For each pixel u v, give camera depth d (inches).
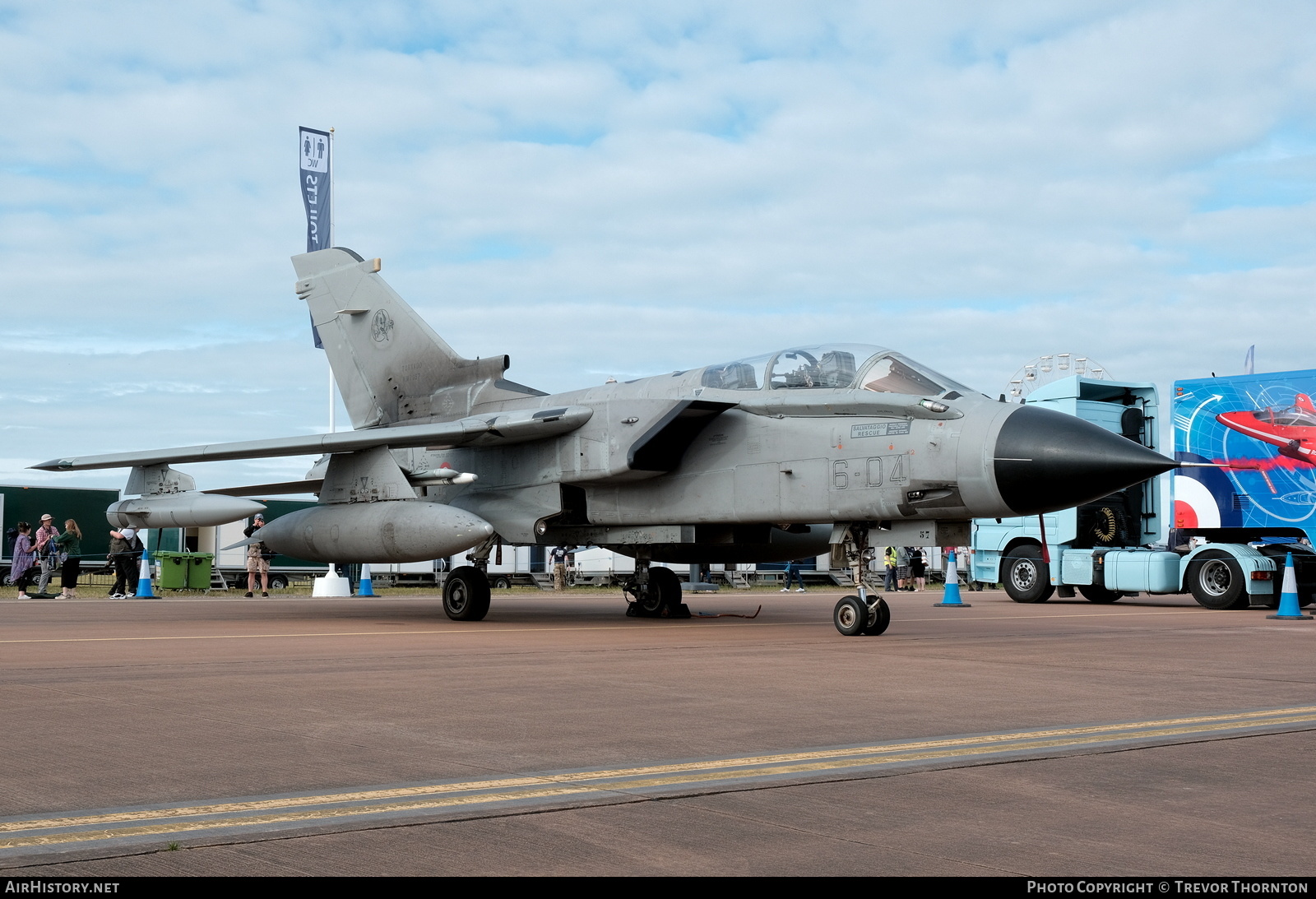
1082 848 160.1
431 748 228.5
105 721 259.6
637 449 566.3
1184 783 201.0
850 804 183.8
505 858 153.8
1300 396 786.8
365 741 236.4
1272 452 796.6
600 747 231.3
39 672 355.9
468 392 705.0
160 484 704.4
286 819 172.6
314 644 466.6
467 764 213.5
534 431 606.2
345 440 624.7
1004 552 957.8
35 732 245.3
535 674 353.7
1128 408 910.4
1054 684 339.6
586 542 658.2
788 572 1346.0
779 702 294.7
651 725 258.4
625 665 384.5
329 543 647.8
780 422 553.9
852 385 532.4
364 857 153.7
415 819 172.6
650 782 198.8
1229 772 210.7
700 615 687.1
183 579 1096.8
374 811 177.6
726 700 298.5
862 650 446.0
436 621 634.8
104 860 151.9
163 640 485.4
